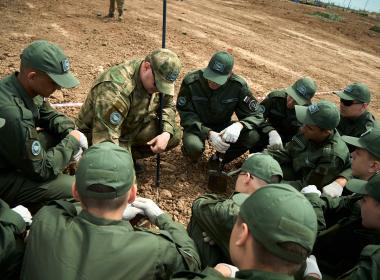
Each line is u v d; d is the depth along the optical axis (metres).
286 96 4.21
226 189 3.94
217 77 3.75
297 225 1.39
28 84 2.54
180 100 4.09
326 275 2.58
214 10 14.60
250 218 1.47
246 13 15.29
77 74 5.97
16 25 8.07
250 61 8.75
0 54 6.18
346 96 3.75
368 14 25.72
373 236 2.44
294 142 3.61
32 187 2.72
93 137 3.14
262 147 4.37
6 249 1.88
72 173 3.47
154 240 1.82
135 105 3.34
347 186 2.44
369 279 1.90
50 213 1.85
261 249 1.42
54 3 10.55
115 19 9.91
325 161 3.37
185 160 4.26
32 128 2.52
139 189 3.66
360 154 2.84
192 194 3.74
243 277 1.44
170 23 10.81
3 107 2.41
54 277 1.59
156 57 3.09
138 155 3.83
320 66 9.64
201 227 2.47
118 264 1.66
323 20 16.64
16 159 2.53
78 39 7.82
